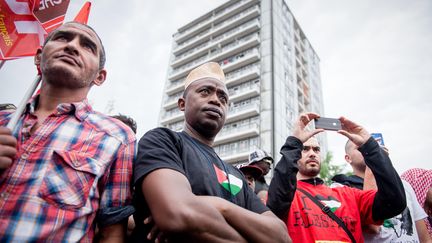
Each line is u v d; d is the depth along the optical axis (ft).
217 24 98.58
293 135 7.77
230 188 5.00
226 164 5.76
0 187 3.47
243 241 3.55
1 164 3.34
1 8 6.32
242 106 70.69
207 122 5.84
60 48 4.81
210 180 4.60
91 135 4.35
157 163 3.96
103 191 4.20
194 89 6.29
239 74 77.20
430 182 10.17
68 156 3.89
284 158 7.31
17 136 4.12
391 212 7.12
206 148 5.65
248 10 89.25
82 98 5.10
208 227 3.33
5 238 3.18
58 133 4.13
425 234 8.64
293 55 86.33
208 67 6.65
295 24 99.19
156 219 3.39
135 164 4.33
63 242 3.46
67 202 3.60
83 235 3.70
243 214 3.90
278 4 88.33
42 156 3.80
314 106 91.86
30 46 6.31
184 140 5.26
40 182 3.58
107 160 4.24
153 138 4.58
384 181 7.27
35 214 3.37
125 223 4.26
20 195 3.44
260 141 63.26
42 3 6.55
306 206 7.43
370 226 7.91
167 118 88.58
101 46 5.65
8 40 6.19
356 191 8.34
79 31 5.11
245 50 82.12
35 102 4.78
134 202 4.41
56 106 4.74
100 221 4.03
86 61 4.95
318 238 6.68
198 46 101.30
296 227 7.01
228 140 69.10
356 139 7.98
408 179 10.89
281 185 6.92
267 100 67.51
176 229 3.21
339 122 8.11
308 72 94.94
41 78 5.01
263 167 11.17
